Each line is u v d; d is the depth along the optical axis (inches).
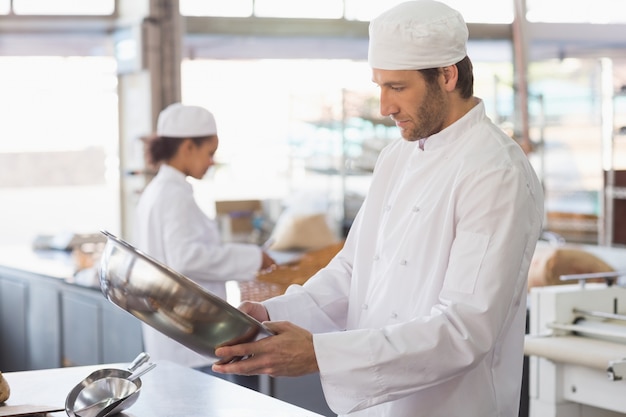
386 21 71.6
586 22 249.9
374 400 68.9
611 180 206.2
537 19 253.4
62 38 239.9
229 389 77.0
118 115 246.1
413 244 74.5
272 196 272.1
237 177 276.2
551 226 213.8
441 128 75.3
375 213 82.6
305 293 83.0
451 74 72.7
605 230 205.3
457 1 261.0
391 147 83.6
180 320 63.0
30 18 230.7
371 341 67.6
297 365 67.1
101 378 71.7
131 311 64.8
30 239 338.0
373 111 258.5
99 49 247.6
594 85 221.6
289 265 141.6
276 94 268.1
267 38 255.8
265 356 65.9
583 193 220.7
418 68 71.2
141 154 236.8
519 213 69.1
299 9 255.9
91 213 368.8
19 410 68.1
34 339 191.3
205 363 129.0
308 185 265.9
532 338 101.0
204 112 127.9
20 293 195.9
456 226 71.7
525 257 70.4
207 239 130.6
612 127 212.2
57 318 181.0
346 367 67.2
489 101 242.5
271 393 139.4
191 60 261.0
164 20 232.7
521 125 232.7
